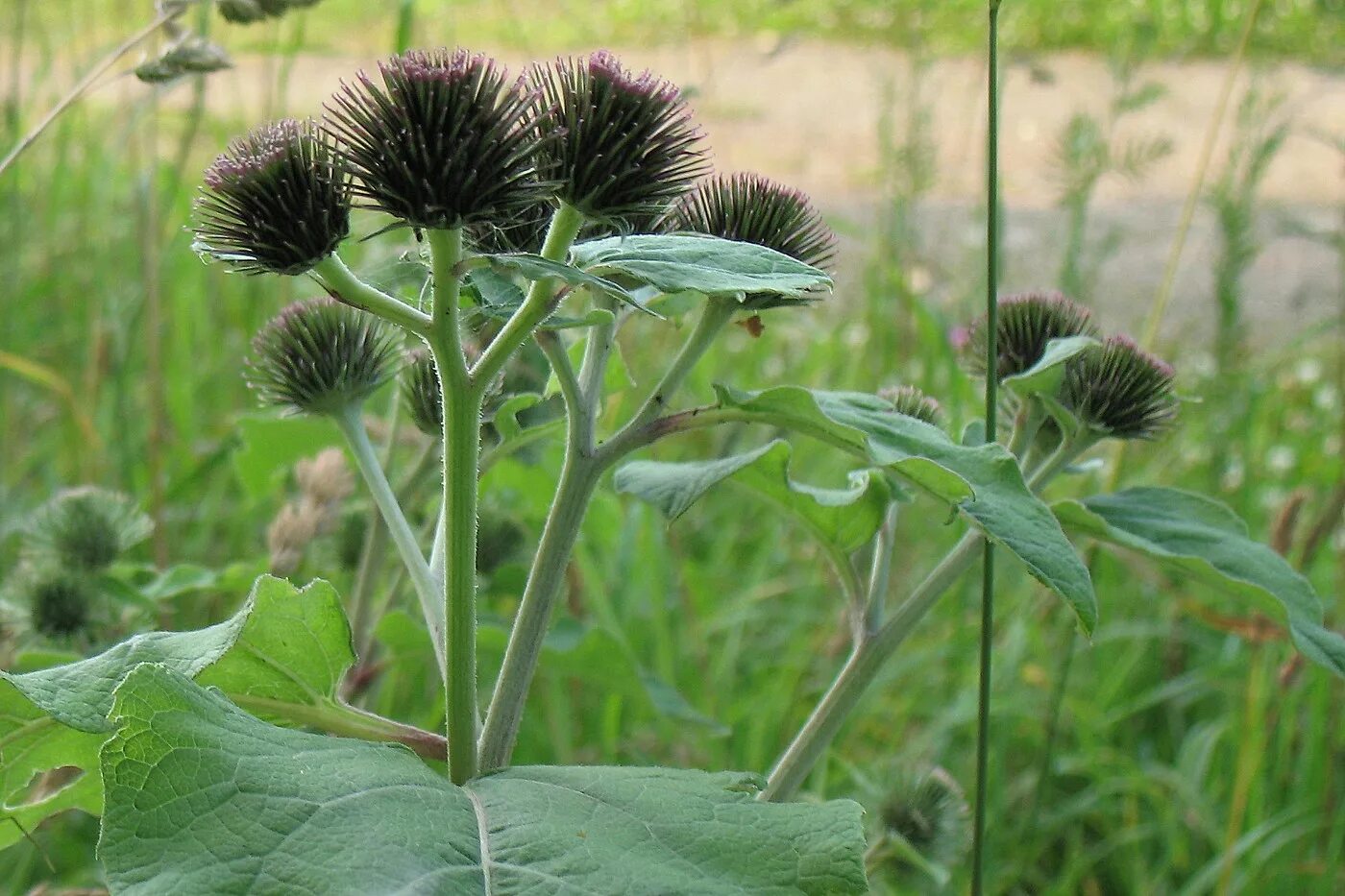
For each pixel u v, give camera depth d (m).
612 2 10.02
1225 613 5.52
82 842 4.00
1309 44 9.54
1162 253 9.48
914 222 6.79
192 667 1.86
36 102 6.60
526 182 1.97
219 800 1.61
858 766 4.32
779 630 5.52
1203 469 6.28
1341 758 4.64
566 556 2.20
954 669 5.14
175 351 5.98
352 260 4.53
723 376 6.87
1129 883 4.54
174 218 6.35
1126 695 5.35
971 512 2.13
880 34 10.25
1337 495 4.28
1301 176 10.85
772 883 1.65
